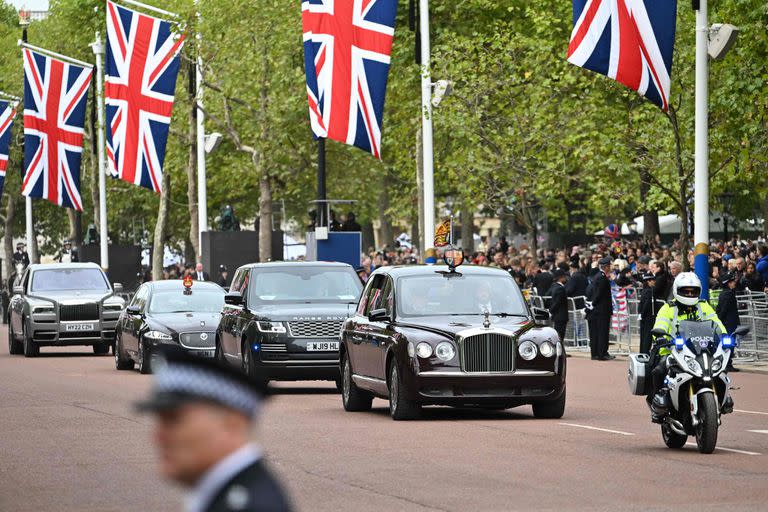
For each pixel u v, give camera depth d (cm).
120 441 4234
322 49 8531
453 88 10206
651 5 6325
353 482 3189
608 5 6259
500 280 5141
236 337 6488
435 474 3331
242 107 14175
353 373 5306
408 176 15275
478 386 4738
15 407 5503
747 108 8131
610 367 7681
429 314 4984
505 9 13175
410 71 12950
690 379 3775
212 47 13038
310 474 3347
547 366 4797
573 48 6300
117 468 3572
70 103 13725
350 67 8525
